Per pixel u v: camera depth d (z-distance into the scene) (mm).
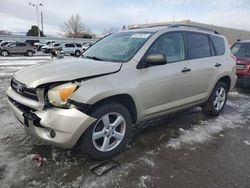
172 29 4059
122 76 3209
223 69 4949
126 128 3361
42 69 3148
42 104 2820
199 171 3088
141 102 3445
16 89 3207
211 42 4863
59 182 2748
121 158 3303
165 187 2758
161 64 3426
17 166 3008
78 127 2771
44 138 2842
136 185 2764
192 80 4238
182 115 5148
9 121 4465
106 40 4332
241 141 4020
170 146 3709
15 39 43938
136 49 3551
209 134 4238
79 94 2783
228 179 2941
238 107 6098
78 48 28453
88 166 3068
